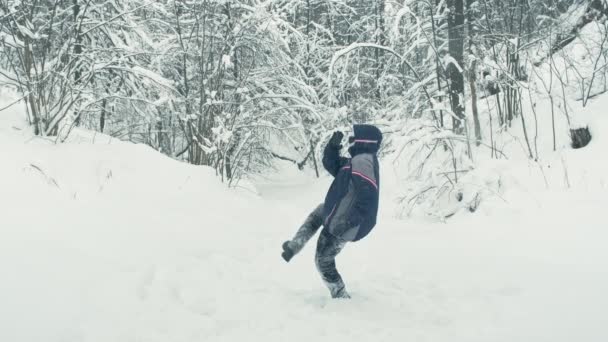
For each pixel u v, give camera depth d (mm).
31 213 4340
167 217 5434
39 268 3457
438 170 7766
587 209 5863
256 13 10258
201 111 9008
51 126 6246
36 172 5191
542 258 4902
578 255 4816
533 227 5793
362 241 6086
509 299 3977
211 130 9164
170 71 10852
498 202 6746
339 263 5164
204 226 5527
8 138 5703
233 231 5672
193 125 9039
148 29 10797
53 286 3293
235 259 4773
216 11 10969
